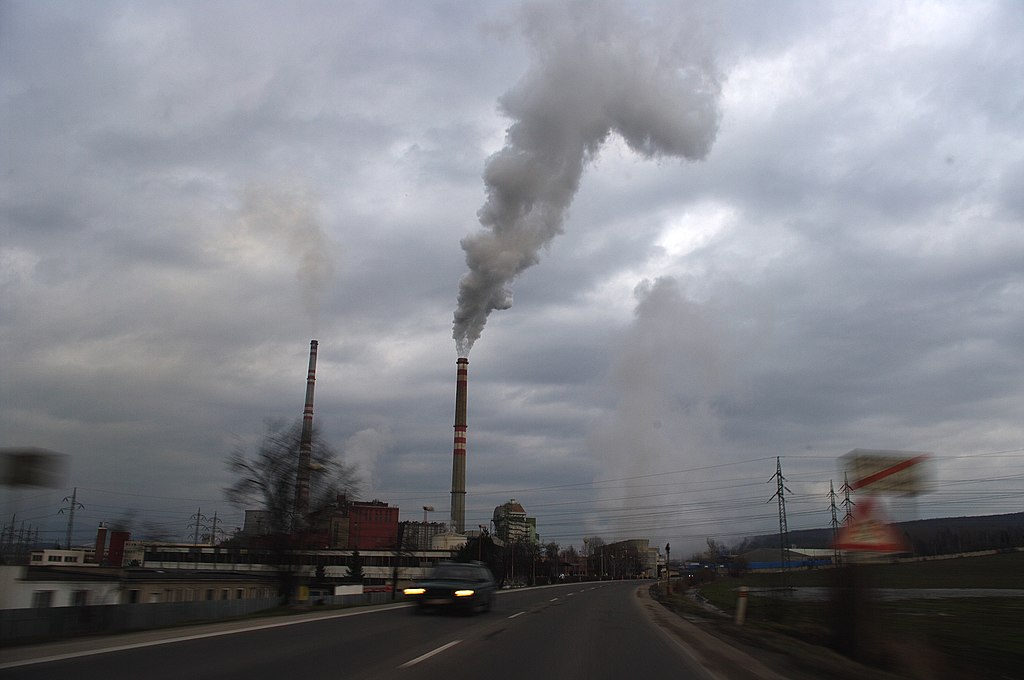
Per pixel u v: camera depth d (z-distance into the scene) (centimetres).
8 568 3256
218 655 1212
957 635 1955
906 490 1193
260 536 3903
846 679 1207
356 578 8294
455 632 1716
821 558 10644
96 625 1571
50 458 1288
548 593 4572
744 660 1408
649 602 3816
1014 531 9881
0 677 974
